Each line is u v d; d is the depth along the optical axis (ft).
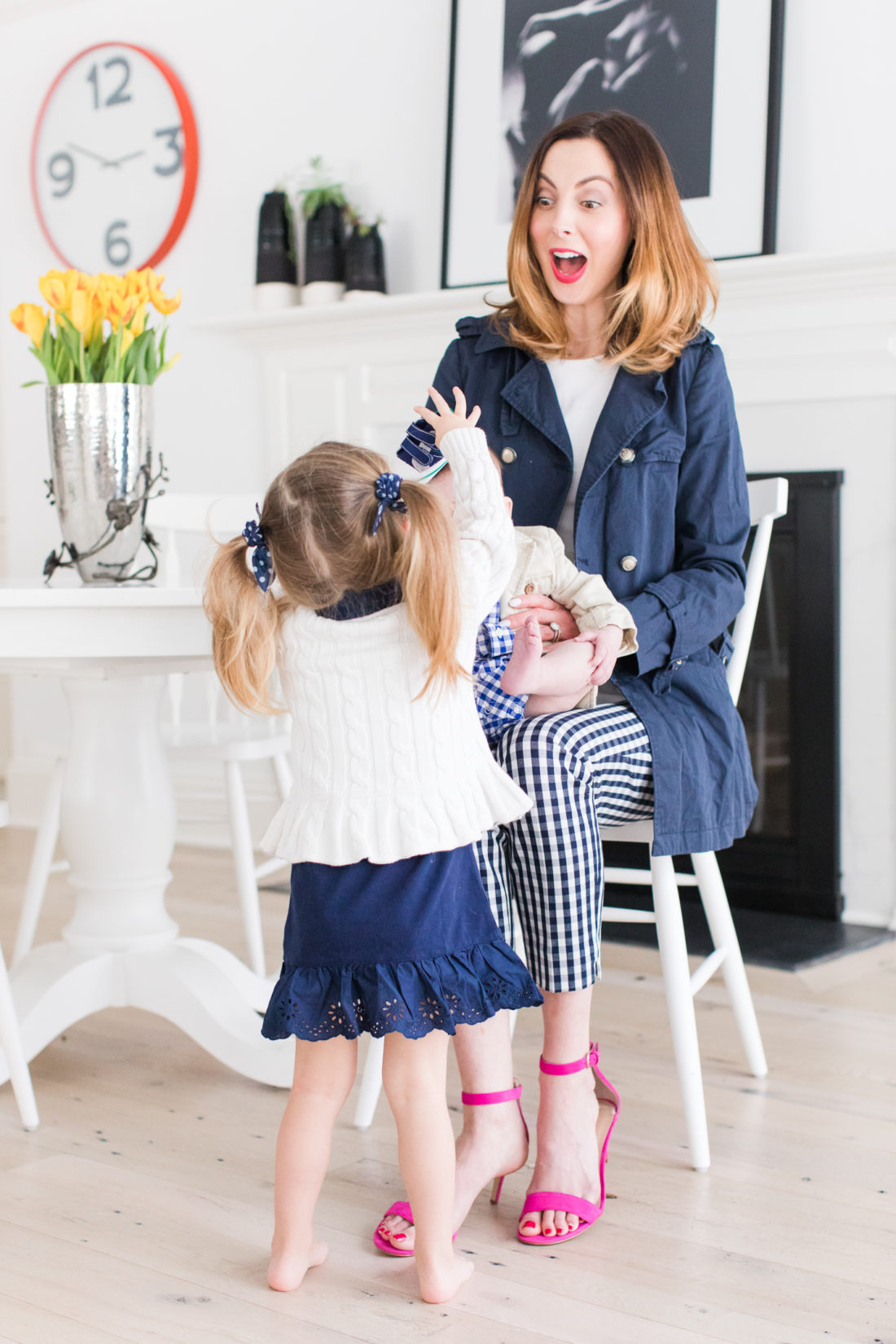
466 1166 4.61
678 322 5.56
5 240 13.38
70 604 5.00
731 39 9.46
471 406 5.86
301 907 4.21
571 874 4.58
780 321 9.25
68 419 5.93
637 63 9.82
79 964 6.32
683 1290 4.19
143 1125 5.66
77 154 12.80
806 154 9.40
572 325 5.78
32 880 7.41
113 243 12.69
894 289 8.82
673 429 5.47
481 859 4.83
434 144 11.03
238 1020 6.30
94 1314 4.07
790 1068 6.34
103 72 12.59
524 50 10.36
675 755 5.07
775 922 9.29
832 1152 5.31
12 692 13.33
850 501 9.16
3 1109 5.84
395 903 4.09
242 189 12.01
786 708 9.55
